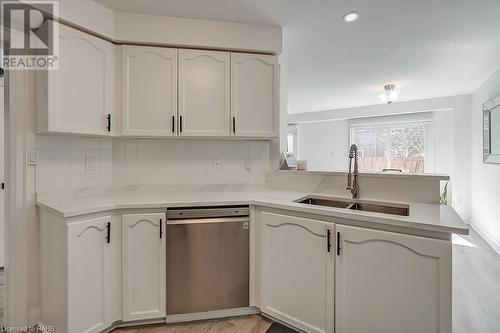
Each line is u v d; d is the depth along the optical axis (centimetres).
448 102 520
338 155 670
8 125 184
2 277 258
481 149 436
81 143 214
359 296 154
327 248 163
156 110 213
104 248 174
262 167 265
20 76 182
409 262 139
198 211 189
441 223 133
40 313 190
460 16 228
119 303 181
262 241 192
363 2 205
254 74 230
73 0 183
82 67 189
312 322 171
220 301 194
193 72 220
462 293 243
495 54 314
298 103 596
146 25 211
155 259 184
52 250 171
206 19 222
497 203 362
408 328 140
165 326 188
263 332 182
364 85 448
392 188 202
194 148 252
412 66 354
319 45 285
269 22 231
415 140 575
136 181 239
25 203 186
